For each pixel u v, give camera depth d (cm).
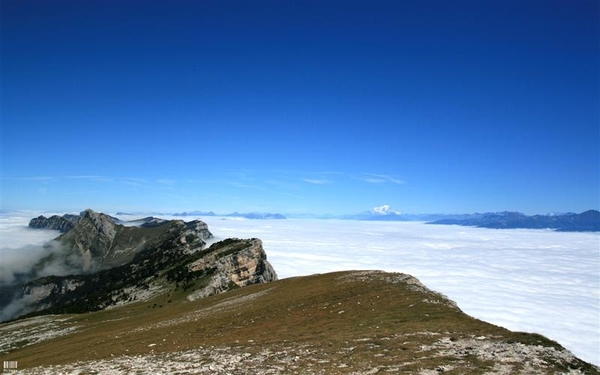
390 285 5556
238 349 3222
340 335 3331
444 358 2420
